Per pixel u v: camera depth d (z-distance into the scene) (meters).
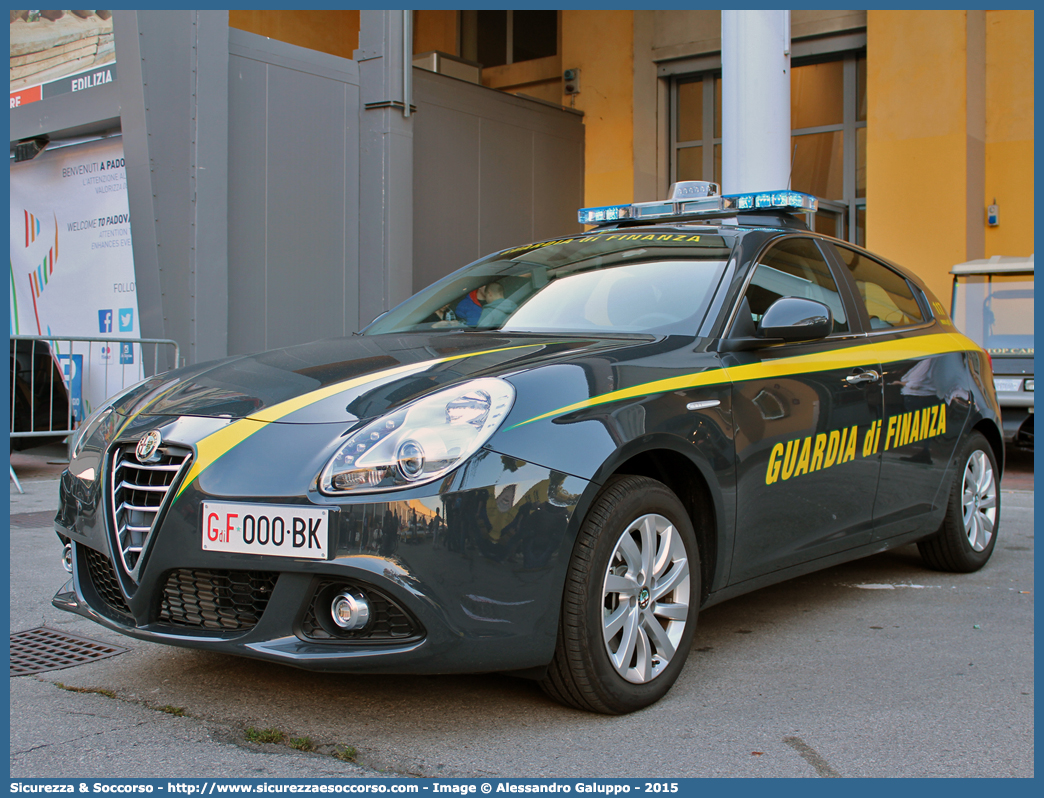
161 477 2.58
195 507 2.45
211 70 7.90
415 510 2.30
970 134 10.90
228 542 2.40
